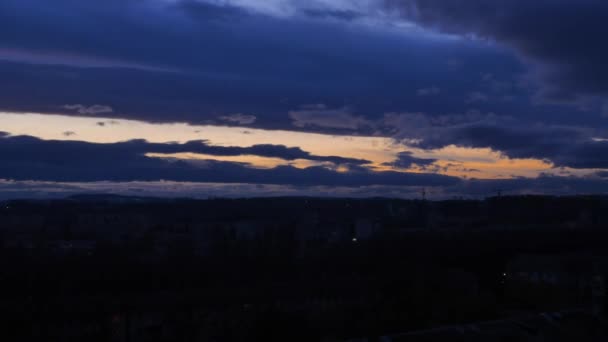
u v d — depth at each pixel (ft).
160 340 43.80
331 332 43.70
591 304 45.68
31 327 45.96
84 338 43.78
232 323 46.24
